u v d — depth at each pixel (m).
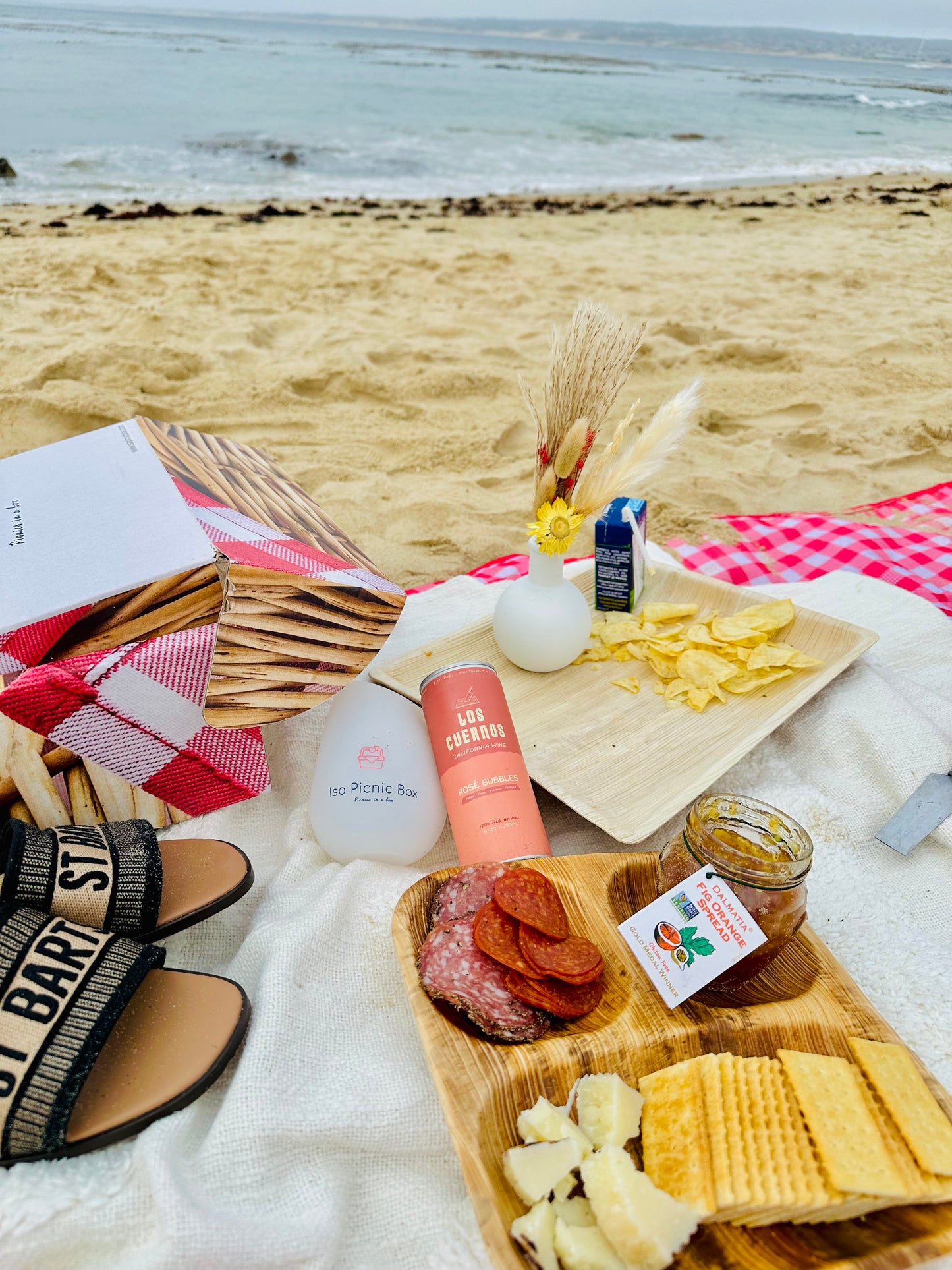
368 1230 0.94
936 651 1.83
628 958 1.05
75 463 1.49
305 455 3.13
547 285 5.17
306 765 1.49
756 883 0.96
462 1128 0.84
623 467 1.47
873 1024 0.98
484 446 3.26
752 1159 0.81
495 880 1.08
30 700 1.16
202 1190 0.89
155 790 1.32
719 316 4.71
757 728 1.49
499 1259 0.75
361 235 6.12
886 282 5.45
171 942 1.21
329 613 1.25
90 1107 0.91
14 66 14.71
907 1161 0.82
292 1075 0.99
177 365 3.69
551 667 1.63
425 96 15.44
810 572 2.31
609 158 11.05
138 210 6.50
